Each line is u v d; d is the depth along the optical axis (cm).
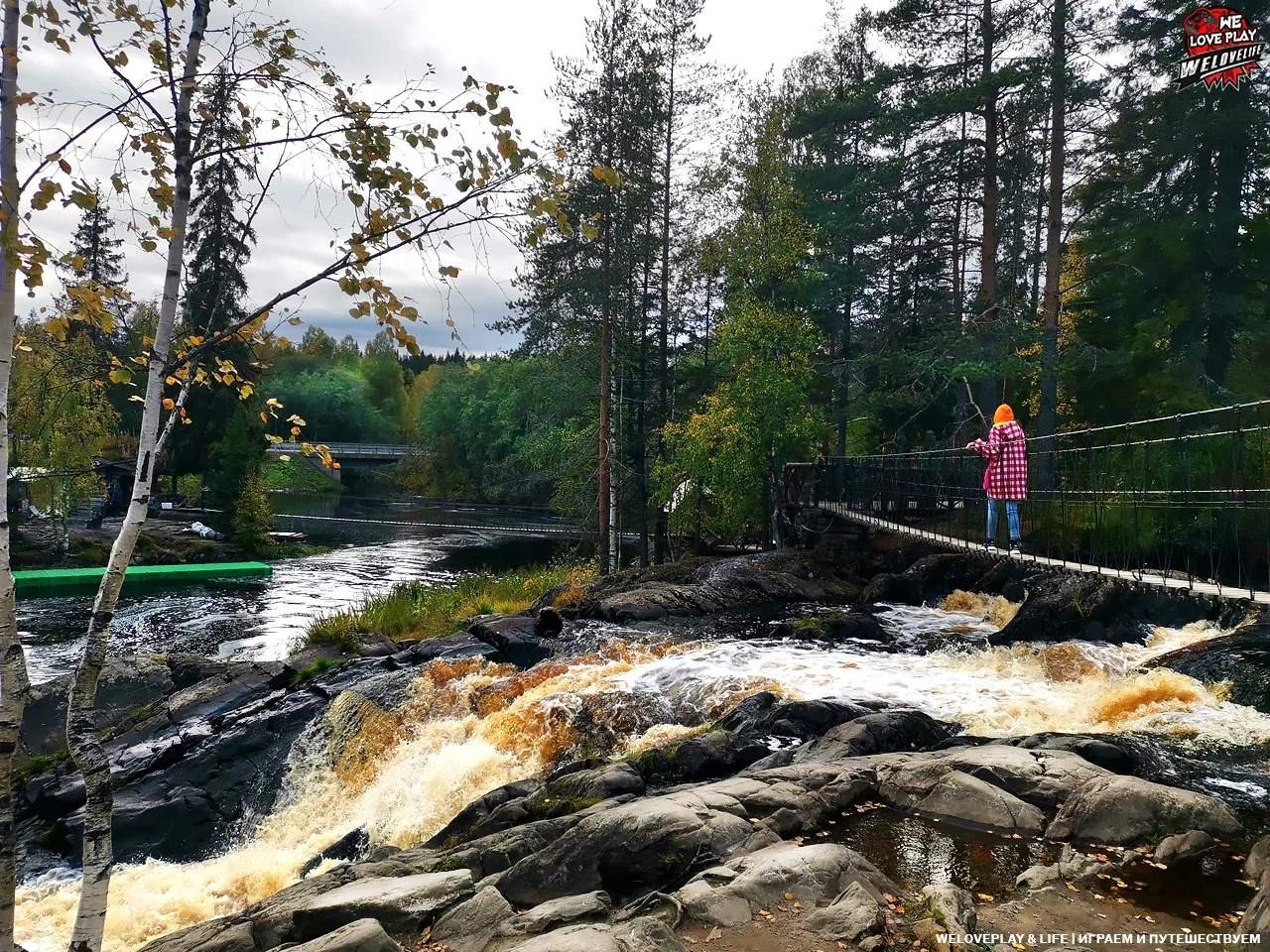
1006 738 782
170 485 4856
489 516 5931
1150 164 2098
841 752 786
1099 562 1508
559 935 425
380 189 411
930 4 2212
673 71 2900
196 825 1030
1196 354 2005
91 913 393
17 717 383
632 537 3722
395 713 1175
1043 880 497
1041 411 1981
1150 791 573
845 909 445
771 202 2628
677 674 1179
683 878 532
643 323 3038
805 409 2594
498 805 800
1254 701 827
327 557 3741
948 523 1917
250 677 1397
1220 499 1420
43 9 372
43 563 3056
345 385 11006
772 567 1919
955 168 2327
